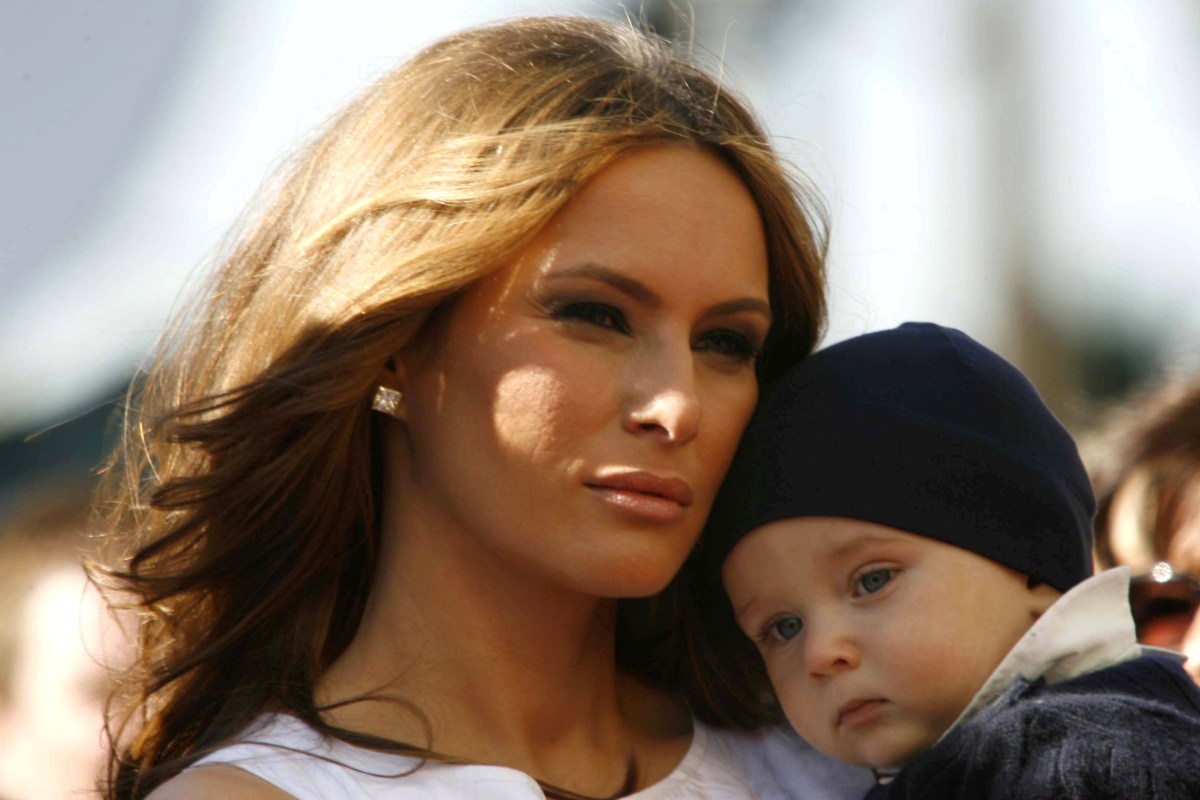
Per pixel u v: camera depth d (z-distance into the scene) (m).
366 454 7.99
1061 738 6.84
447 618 7.69
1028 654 7.34
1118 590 7.62
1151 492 10.66
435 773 7.21
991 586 7.62
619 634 8.98
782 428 7.90
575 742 7.95
